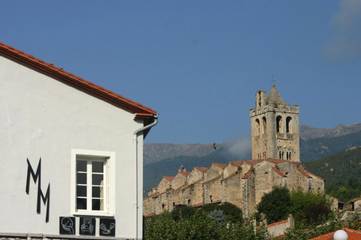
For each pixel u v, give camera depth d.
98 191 40.38
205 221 122.31
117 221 40.06
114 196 40.16
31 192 38.91
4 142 38.91
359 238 49.12
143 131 41.62
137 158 41.09
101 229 39.69
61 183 39.44
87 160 40.44
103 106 40.88
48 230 38.78
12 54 39.47
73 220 39.25
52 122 39.81
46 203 39.00
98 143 40.50
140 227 40.53
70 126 40.09
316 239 51.84
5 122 39.06
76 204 39.78
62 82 40.28
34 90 39.78
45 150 39.47
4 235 38.09
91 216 39.59
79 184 40.12
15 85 39.50
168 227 116.75
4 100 39.22
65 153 39.78
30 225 38.59
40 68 39.88
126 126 41.16
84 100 40.56
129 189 40.62
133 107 41.25
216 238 123.31
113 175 40.31
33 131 39.47
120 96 41.06
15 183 38.72
